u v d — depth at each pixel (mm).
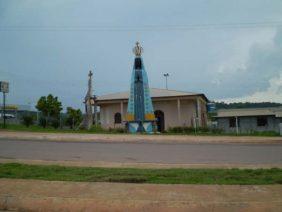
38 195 7926
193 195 8172
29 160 13656
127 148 18906
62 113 50125
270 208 7512
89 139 23359
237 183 9500
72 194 8102
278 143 24109
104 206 7504
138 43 36469
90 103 40969
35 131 28203
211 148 19891
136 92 35938
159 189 8734
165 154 16750
